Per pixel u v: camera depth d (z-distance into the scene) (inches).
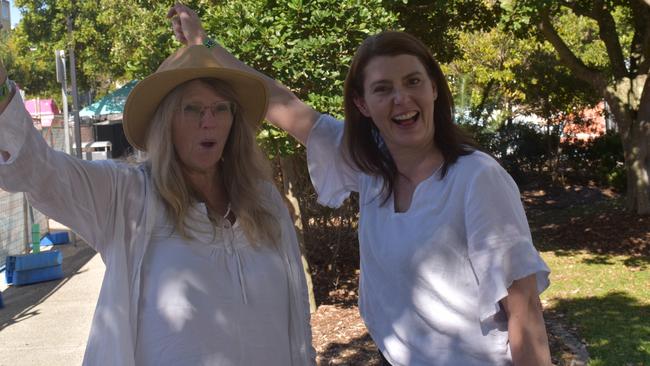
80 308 309.4
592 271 394.6
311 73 246.8
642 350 236.1
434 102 86.0
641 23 575.8
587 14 553.6
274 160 327.9
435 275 80.7
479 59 747.4
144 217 83.2
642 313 289.6
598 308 301.4
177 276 81.8
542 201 712.4
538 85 722.2
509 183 80.3
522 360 76.4
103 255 83.9
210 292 82.8
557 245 493.4
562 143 807.7
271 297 88.0
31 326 281.0
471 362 80.9
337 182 102.8
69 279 376.8
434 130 85.3
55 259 378.3
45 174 75.2
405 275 83.2
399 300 84.7
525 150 805.2
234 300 84.1
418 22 458.6
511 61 731.4
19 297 339.6
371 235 88.5
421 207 82.7
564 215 621.9
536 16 426.0
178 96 86.9
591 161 796.6
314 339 270.7
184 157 87.8
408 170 86.6
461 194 79.7
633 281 361.4
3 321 291.7
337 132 103.0
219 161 92.5
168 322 80.7
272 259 89.7
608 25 570.3
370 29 251.8
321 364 239.9
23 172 73.6
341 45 249.4
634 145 572.7
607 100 584.7
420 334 83.1
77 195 79.0
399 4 407.8
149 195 84.0
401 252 83.0
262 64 250.2
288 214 97.3
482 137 763.4
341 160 100.9
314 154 104.7
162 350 80.3
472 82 781.9
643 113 562.6
